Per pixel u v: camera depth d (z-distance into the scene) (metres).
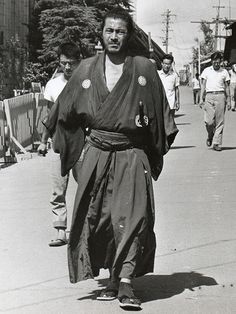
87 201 5.79
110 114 5.70
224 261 7.10
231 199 10.42
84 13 38.16
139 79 5.72
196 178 12.48
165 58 16.66
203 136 20.92
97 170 5.73
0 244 7.95
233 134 21.44
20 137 17.20
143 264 5.79
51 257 7.35
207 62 78.88
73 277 5.79
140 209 5.62
